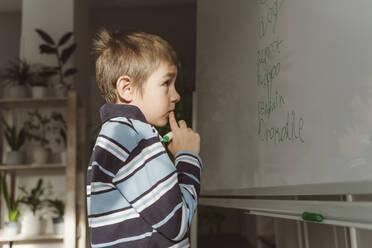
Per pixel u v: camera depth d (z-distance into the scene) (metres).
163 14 4.75
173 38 5.26
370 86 0.57
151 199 0.60
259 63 1.05
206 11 1.65
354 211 0.61
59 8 3.29
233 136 1.26
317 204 0.73
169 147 0.78
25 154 2.66
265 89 1.01
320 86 0.72
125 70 0.72
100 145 0.65
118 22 4.88
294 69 0.84
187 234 0.67
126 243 0.61
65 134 2.84
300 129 0.80
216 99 1.47
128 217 0.62
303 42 0.80
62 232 2.56
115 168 0.63
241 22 1.22
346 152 0.63
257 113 1.06
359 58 0.60
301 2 0.81
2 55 4.68
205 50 1.65
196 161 0.71
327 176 0.69
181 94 2.34
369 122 0.58
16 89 2.75
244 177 1.14
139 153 0.63
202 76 1.68
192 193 0.66
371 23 0.58
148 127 0.67
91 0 4.32
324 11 0.71
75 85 3.28
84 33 3.80
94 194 0.63
